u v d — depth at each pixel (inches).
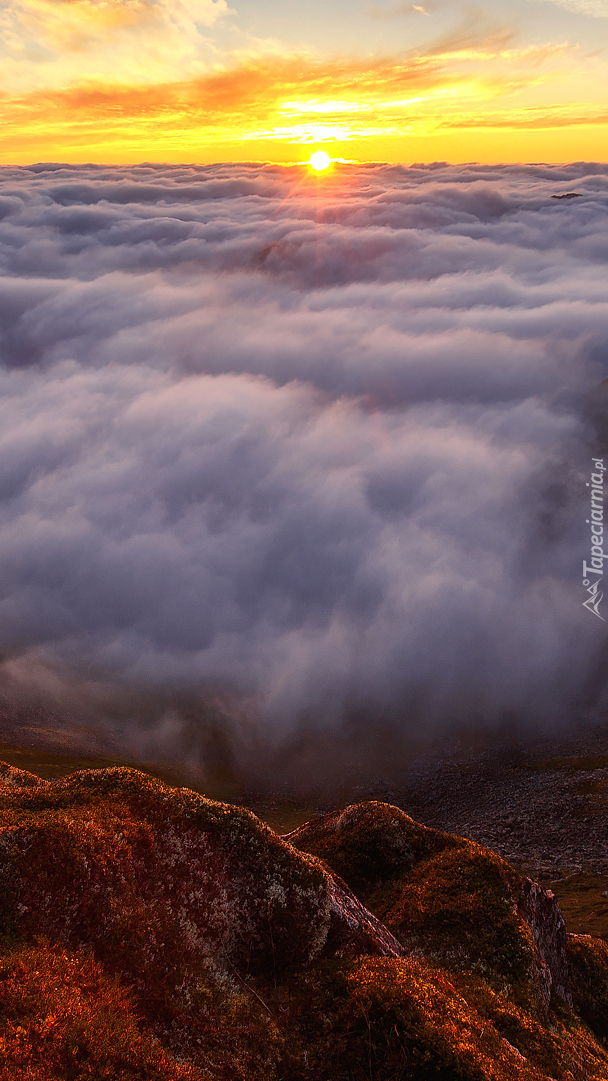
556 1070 656.4
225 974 614.5
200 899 660.7
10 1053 418.6
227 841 718.5
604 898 2618.1
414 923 914.1
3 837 609.0
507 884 978.7
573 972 1066.1
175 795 765.3
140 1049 477.7
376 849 1100.5
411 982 650.8
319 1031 588.4
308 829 1226.0
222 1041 539.8
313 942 679.1
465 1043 584.1
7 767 939.3
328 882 738.8
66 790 756.0
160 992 555.5
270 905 685.3
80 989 501.7
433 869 1022.4
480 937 876.0
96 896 598.5
